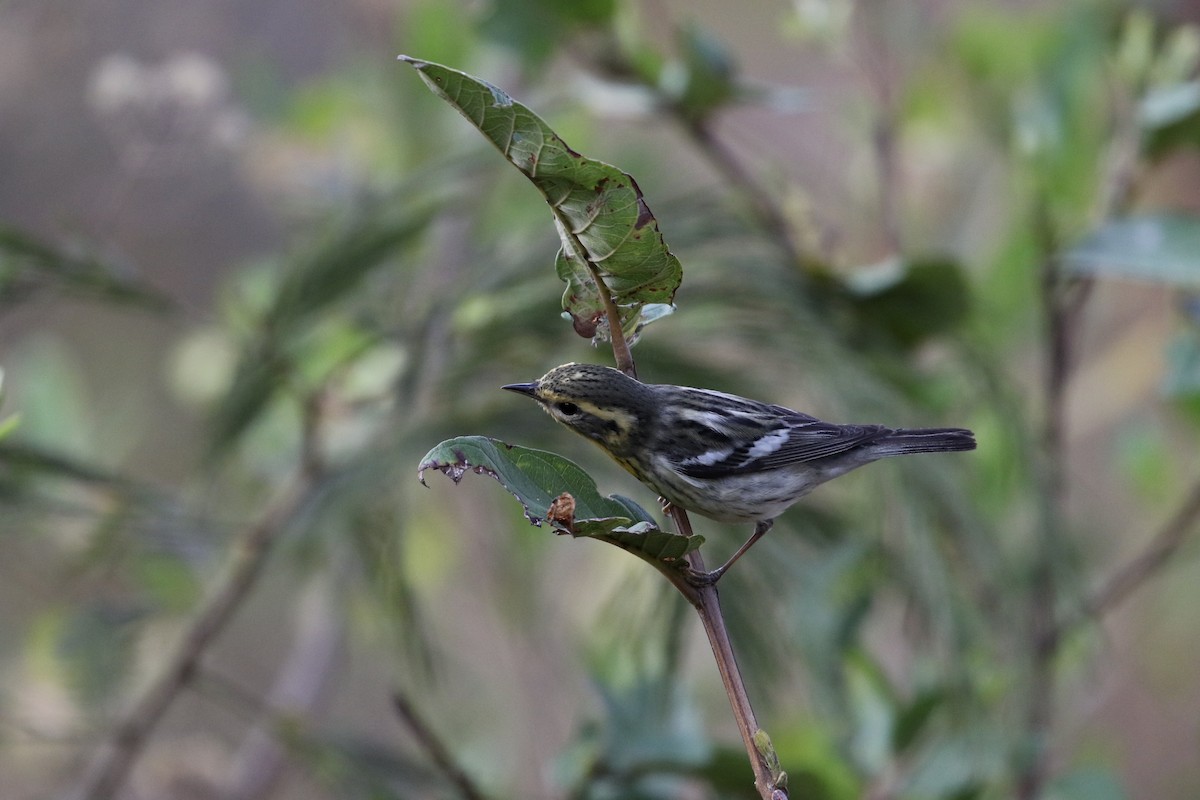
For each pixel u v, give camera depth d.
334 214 10.45
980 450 11.47
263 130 14.73
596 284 6.17
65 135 16.42
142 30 16.91
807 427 8.66
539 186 5.61
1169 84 10.93
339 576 10.05
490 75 14.07
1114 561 14.86
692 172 14.61
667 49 14.24
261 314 9.98
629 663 9.12
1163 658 15.81
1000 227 14.27
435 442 9.27
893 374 9.93
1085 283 10.82
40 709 10.29
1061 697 12.84
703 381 9.73
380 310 10.32
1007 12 16.14
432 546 13.42
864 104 13.92
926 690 8.92
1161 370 15.58
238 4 17.41
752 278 9.52
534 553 12.50
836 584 9.35
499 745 13.70
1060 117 11.38
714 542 9.31
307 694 13.81
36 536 10.77
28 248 8.98
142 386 17.70
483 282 9.48
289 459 11.69
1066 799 9.91
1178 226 9.82
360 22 17.38
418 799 9.77
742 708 5.62
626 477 9.34
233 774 13.24
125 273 9.45
